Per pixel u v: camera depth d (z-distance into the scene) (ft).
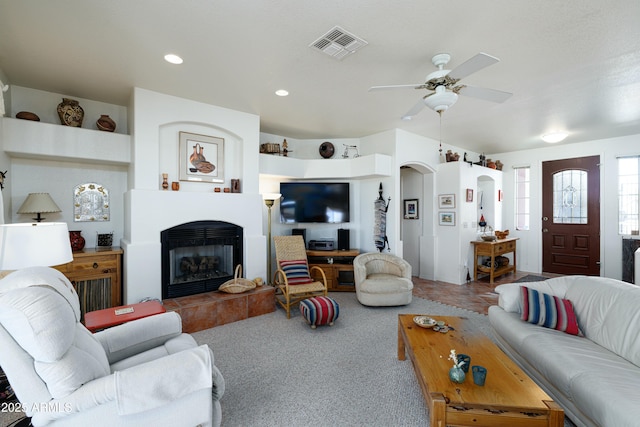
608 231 17.69
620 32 7.20
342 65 8.97
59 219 11.28
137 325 6.37
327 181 17.70
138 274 10.56
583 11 6.45
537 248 20.45
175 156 11.97
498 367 5.92
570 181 19.12
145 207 10.78
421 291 15.98
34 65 8.98
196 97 11.60
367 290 12.99
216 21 6.88
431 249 18.71
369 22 6.90
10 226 5.44
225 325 11.09
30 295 3.97
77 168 11.64
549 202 19.94
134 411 4.22
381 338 9.97
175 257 11.92
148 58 8.59
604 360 6.07
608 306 7.15
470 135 17.16
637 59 8.49
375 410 6.37
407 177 20.22
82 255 10.27
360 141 17.92
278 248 14.56
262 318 11.82
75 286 10.21
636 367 5.80
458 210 17.57
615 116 13.48
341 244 16.83
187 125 12.21
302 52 8.24
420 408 6.44
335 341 9.73
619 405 4.63
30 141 9.58
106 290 10.74
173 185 11.71
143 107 10.84
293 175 16.17
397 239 16.02
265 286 12.99
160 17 6.73
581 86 10.35
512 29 7.12
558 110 12.76
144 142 10.89
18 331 3.86
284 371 7.89
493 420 4.72
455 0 6.15
